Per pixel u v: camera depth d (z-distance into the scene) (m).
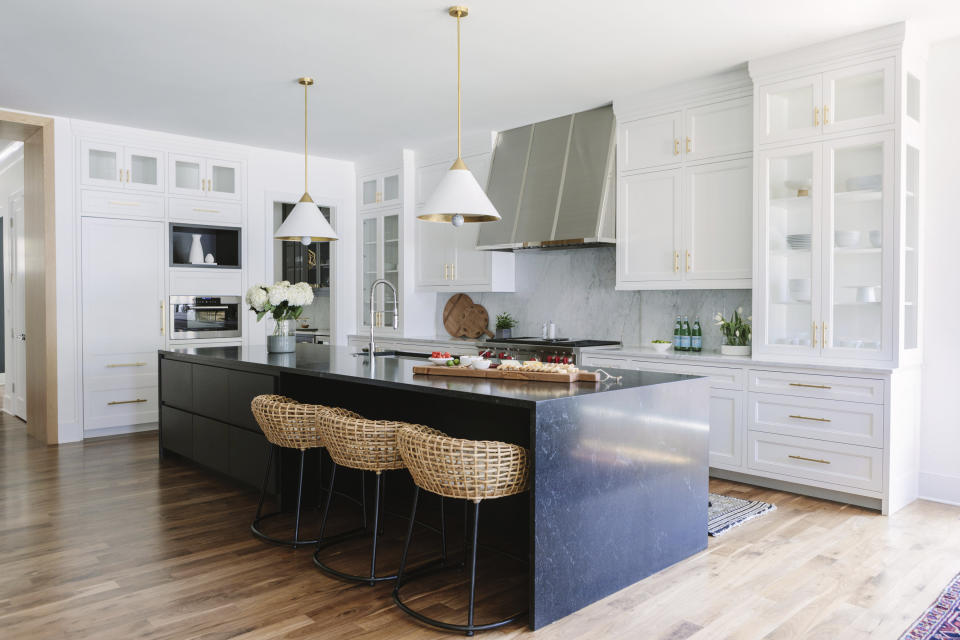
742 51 4.02
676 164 4.67
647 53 4.05
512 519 3.09
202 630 2.38
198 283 6.21
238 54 4.07
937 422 3.96
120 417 5.85
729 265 4.42
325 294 8.09
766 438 4.12
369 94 4.84
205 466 4.44
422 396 3.40
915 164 3.88
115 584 2.77
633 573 2.79
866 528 3.47
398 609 2.56
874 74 3.72
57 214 5.44
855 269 3.82
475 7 3.43
